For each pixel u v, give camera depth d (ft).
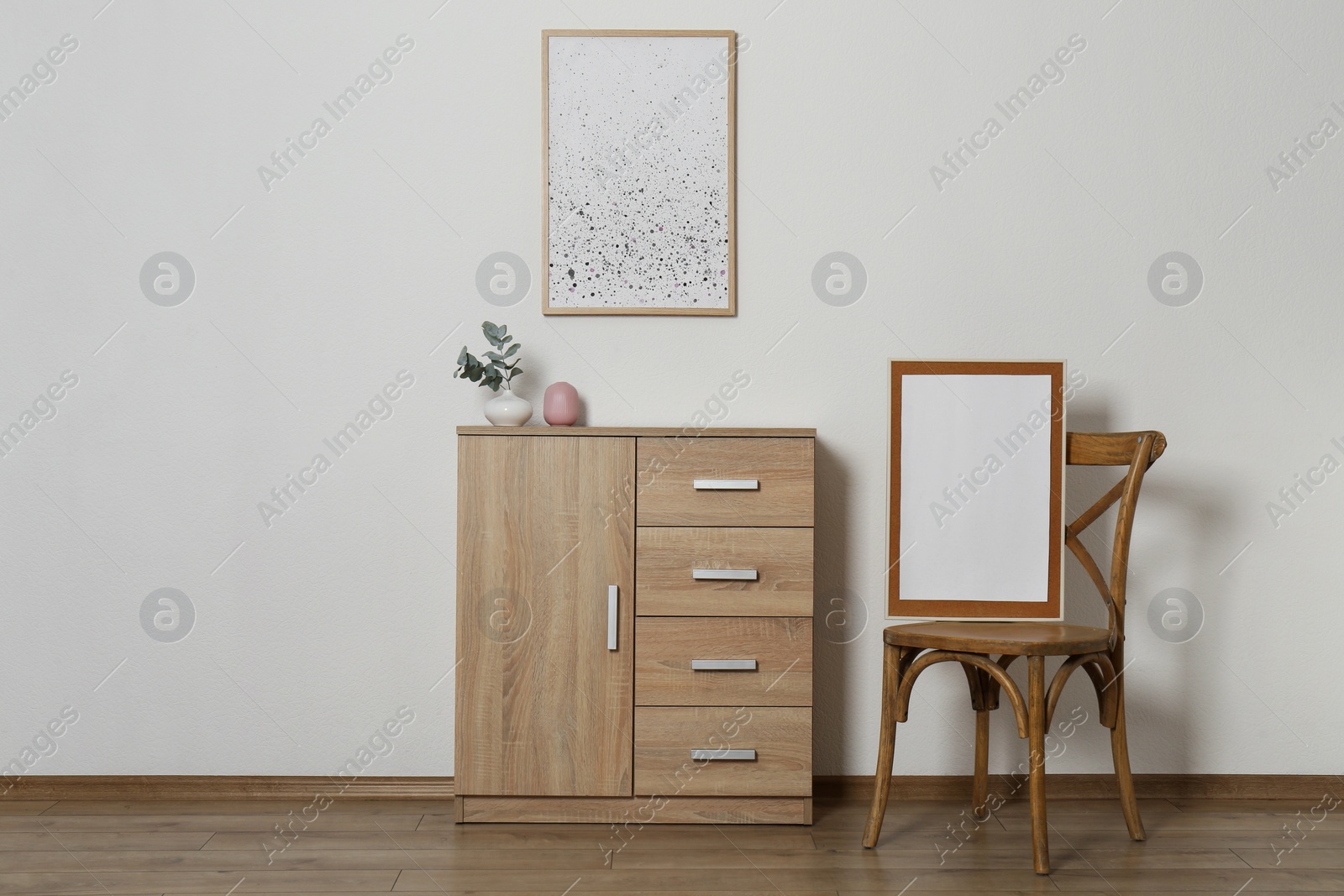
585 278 8.00
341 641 7.96
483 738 7.07
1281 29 8.05
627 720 7.06
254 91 7.99
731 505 7.07
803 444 7.07
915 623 7.11
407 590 7.98
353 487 7.98
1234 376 8.07
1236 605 8.05
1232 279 8.07
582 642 7.06
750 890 5.93
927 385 7.29
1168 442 8.05
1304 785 7.99
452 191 8.02
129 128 7.97
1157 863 6.43
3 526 7.91
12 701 7.89
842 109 8.02
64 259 7.95
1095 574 7.03
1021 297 8.04
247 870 6.24
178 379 7.97
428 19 8.02
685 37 8.01
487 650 7.06
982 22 8.04
